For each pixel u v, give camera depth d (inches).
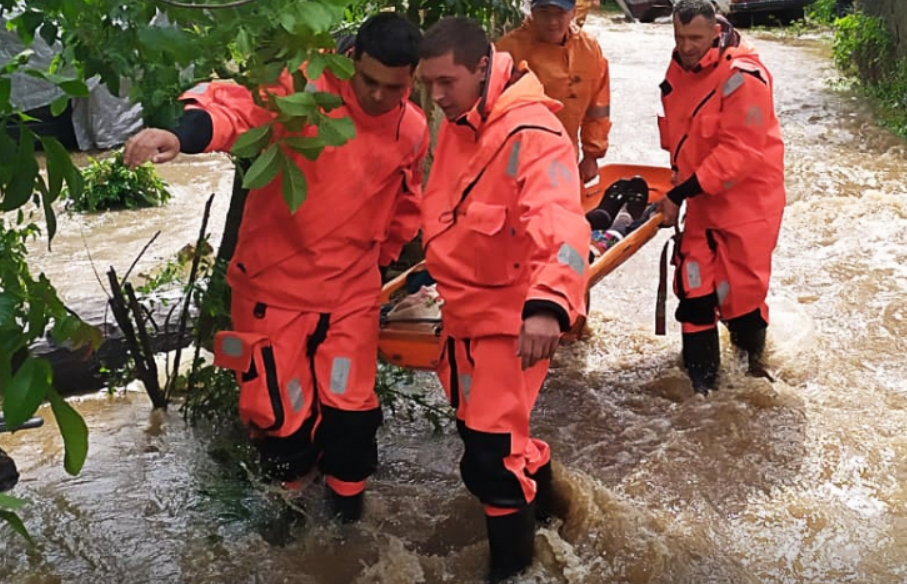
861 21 592.4
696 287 221.0
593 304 280.2
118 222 369.1
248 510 178.4
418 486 193.8
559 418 220.4
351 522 174.1
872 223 342.0
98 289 295.9
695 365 229.9
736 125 207.2
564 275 132.7
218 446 201.0
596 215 230.7
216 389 205.3
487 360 149.6
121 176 384.5
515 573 160.6
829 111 524.7
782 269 302.4
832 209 357.7
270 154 110.2
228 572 167.0
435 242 153.1
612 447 209.0
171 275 229.3
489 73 146.4
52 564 169.0
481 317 149.2
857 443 208.4
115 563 169.0
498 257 147.0
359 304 163.0
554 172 141.3
